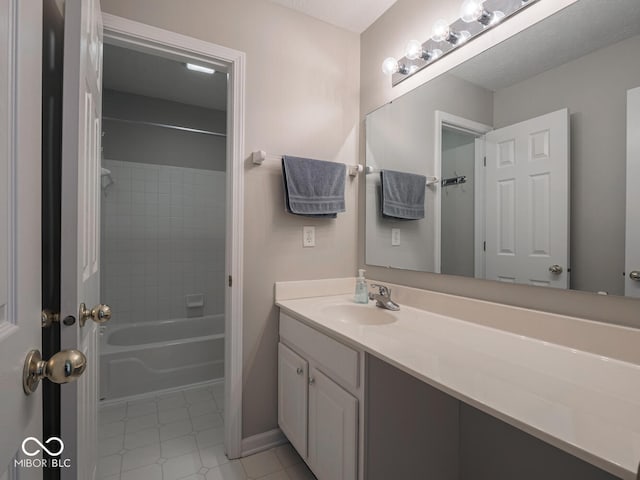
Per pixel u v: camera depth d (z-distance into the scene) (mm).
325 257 1811
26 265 495
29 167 508
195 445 1636
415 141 1546
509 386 735
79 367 533
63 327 689
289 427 1499
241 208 1559
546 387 731
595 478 961
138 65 2309
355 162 1911
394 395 1096
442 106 1411
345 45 1888
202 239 3041
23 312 483
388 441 1088
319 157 1782
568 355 921
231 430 1535
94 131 1050
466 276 1306
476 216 1266
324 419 1222
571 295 992
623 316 887
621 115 889
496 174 1193
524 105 1109
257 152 1528
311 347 1331
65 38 691
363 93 1905
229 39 1539
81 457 810
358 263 1922
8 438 428
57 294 825
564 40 1012
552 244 1030
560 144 1013
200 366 2367
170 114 2895
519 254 1120
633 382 757
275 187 1658
